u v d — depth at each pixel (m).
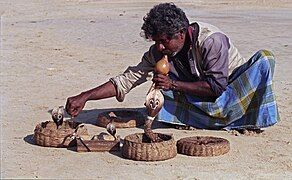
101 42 16.53
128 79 7.43
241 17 22.73
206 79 7.26
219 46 7.20
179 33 6.88
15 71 12.09
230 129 7.72
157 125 7.93
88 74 11.81
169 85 6.96
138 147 6.43
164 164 6.36
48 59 13.67
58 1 30.78
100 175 6.02
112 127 6.88
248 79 7.49
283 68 12.38
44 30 19.50
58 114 7.09
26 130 7.62
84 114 8.47
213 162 6.46
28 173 6.07
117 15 24.12
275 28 19.27
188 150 6.66
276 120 7.50
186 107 7.76
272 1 28.84
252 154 6.75
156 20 6.75
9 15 24.81
